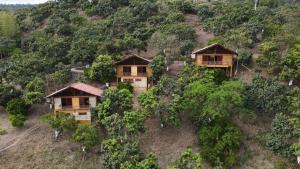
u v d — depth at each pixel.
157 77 59.53
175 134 49.16
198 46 71.19
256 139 47.56
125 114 45.97
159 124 50.59
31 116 54.62
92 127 47.78
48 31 83.75
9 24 86.12
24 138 49.38
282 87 49.62
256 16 75.88
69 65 65.44
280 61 55.91
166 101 52.50
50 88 59.50
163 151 46.62
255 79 53.00
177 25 72.38
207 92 49.06
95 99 52.34
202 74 55.31
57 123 48.06
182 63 65.25
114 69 60.69
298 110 45.72
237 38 65.25
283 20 72.69
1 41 77.94
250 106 50.06
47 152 46.78
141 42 69.31
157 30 73.44
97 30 79.00
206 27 80.00
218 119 48.41
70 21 90.31
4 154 46.41
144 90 60.44
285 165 43.50
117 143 43.38
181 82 53.06
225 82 51.56
